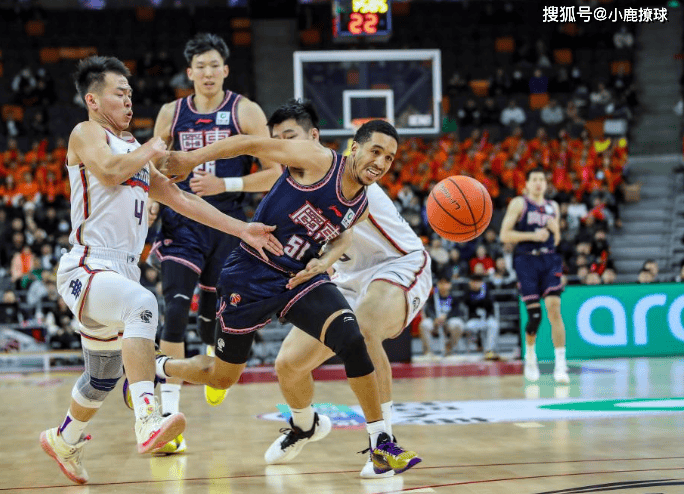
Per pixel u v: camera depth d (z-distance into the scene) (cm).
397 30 2688
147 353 431
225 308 486
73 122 2403
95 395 469
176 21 2725
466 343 1557
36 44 2638
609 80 2517
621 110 2408
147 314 435
